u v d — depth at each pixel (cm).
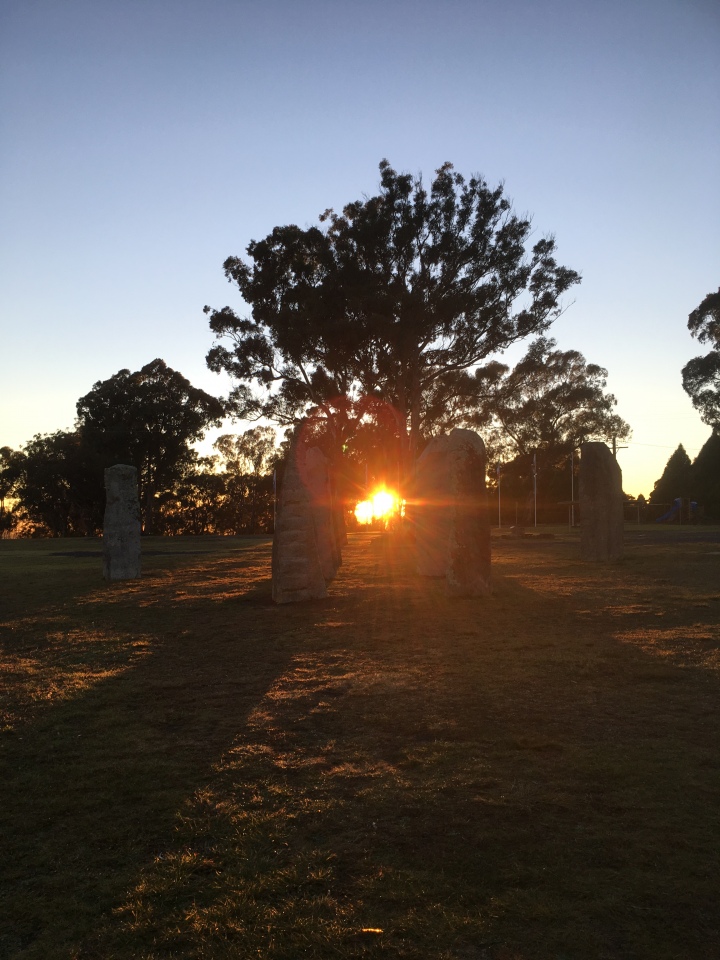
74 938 343
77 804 482
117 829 445
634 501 7131
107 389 5859
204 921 351
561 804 461
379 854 407
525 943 330
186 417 5909
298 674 817
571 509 5484
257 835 431
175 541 4250
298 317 3434
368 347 3525
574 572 1802
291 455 1430
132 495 1919
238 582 1761
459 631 1041
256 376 3897
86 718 670
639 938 331
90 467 5659
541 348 3950
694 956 319
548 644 930
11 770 546
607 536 2084
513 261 3503
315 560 1391
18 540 4888
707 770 508
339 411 3850
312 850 412
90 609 1370
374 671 818
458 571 1369
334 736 604
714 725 602
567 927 340
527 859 397
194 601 1429
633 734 585
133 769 539
